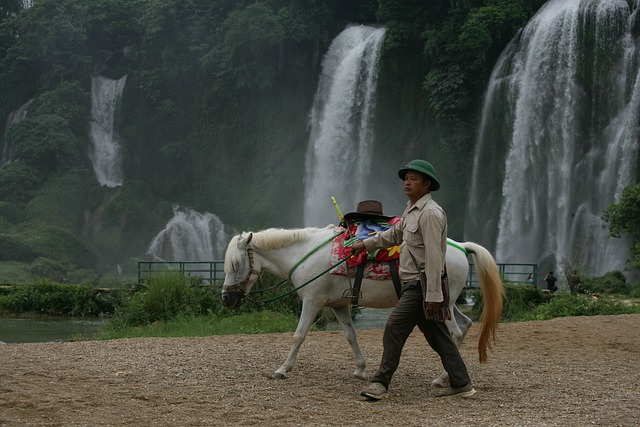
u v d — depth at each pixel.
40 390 7.08
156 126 57.62
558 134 38.34
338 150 48.75
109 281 41.84
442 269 6.89
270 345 10.68
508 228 39.66
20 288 27.31
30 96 61.88
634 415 6.34
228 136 54.88
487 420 6.16
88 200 54.38
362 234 7.70
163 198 55.94
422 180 7.02
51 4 60.62
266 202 51.12
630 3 37.62
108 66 61.38
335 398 7.01
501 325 13.66
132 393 7.07
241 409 6.50
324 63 51.16
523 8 43.47
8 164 56.19
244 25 50.81
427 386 7.70
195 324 15.13
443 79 44.50
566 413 6.43
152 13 57.75
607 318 14.66
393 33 46.59
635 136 35.16
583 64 37.97
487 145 42.41
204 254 51.47
